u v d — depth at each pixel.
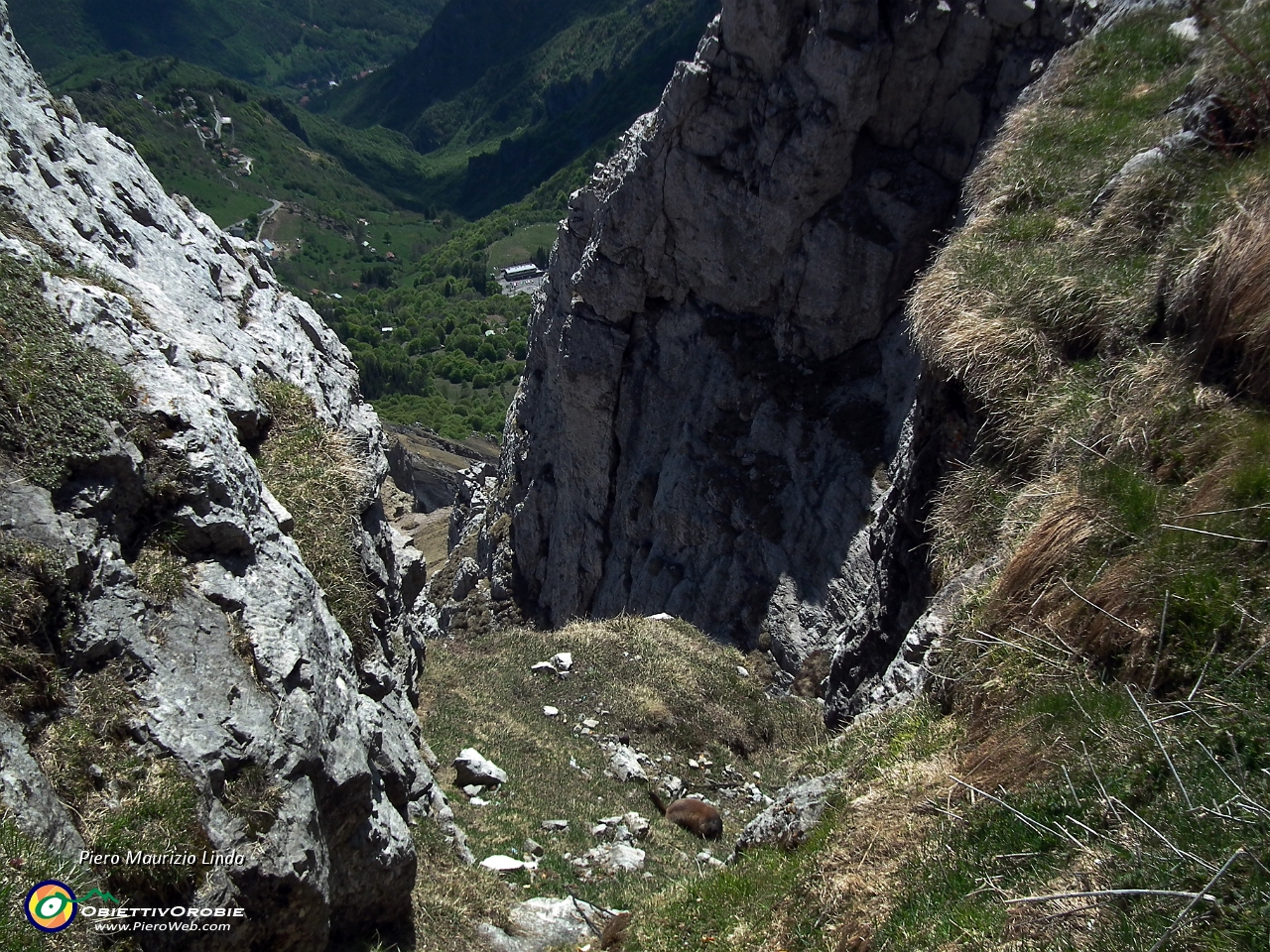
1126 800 6.75
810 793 10.60
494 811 15.05
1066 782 7.22
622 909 12.59
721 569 29.61
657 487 32.97
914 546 15.24
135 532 8.98
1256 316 9.13
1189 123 12.60
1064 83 15.98
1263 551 7.45
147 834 7.32
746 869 10.35
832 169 28.64
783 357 31.27
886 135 28.84
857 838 8.72
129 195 14.48
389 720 12.48
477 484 58.03
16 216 11.22
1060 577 8.76
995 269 13.19
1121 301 11.45
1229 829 5.95
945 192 28.36
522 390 42.06
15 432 8.53
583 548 36.53
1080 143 14.41
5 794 6.76
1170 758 6.67
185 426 9.62
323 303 181.00
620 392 33.94
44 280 10.00
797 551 28.53
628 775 18.42
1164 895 5.86
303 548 11.98
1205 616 7.34
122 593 8.40
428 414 131.75
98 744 7.61
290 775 8.48
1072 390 11.25
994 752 8.06
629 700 21.25
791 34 28.30
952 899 7.20
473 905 11.56
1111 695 7.54
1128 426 9.67
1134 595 7.90
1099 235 12.52
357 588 12.38
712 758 20.47
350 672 10.79
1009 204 14.25
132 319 10.62
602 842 15.11
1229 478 8.09
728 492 30.12
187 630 8.60
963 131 28.12
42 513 8.20
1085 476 9.55
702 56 29.55
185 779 7.77
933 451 14.34
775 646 27.25
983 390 12.34
